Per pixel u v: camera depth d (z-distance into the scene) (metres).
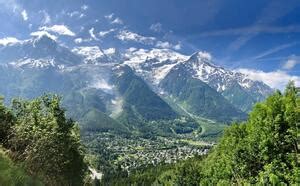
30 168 32.81
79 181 51.00
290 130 47.88
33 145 33.91
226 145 64.88
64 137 39.91
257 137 51.59
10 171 25.62
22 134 34.81
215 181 66.75
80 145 49.38
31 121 36.66
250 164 52.91
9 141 35.47
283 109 49.84
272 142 49.06
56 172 39.12
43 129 35.84
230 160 58.34
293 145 48.16
